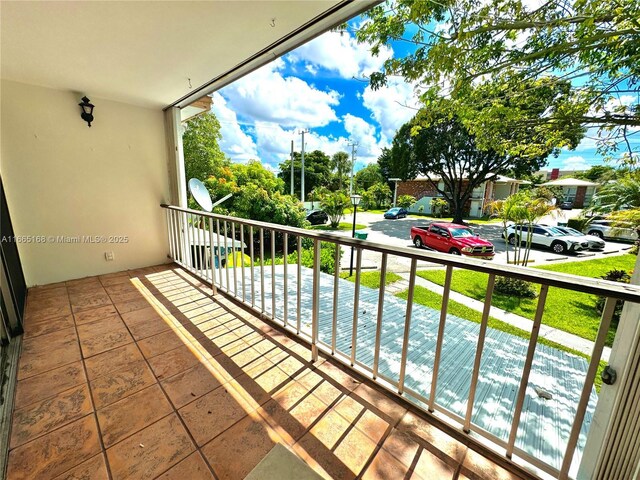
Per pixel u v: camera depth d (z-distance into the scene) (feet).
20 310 8.14
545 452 5.38
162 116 13.08
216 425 4.52
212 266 10.05
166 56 7.78
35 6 5.39
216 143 41.39
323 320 10.40
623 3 7.02
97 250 11.94
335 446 4.13
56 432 4.34
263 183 44.86
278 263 23.45
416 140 24.68
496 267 3.38
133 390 5.29
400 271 22.77
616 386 3.13
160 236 13.71
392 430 4.42
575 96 9.62
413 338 9.61
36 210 10.36
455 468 3.80
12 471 3.72
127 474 3.71
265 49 7.44
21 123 9.75
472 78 10.00
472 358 8.62
